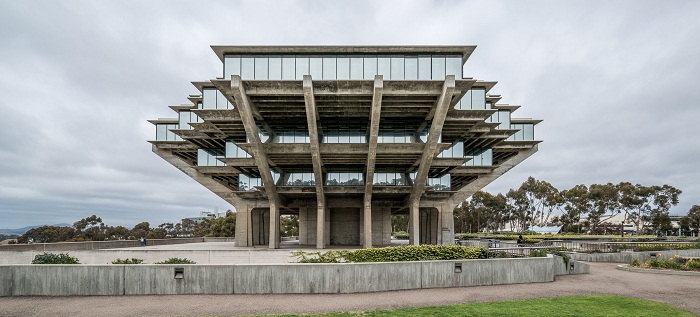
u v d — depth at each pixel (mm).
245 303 12258
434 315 10430
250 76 31750
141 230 92500
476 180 44844
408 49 31547
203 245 46438
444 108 29953
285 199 43688
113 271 13586
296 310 11289
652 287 15727
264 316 10352
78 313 11070
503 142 43750
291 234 94188
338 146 34312
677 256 23016
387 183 39750
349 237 47000
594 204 84562
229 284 13773
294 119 35438
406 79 31734
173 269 13734
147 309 11484
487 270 16047
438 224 44406
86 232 81500
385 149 34438
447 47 31359
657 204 84312
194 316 10648
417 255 17703
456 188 51500
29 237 74375
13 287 13500
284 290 13836
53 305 12023
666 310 11164
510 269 16469
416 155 35938
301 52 31859
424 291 14406
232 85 28172
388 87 29766
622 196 83500
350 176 40156
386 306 11836
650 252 28438
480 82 36562
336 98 30875
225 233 76125
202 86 36406
